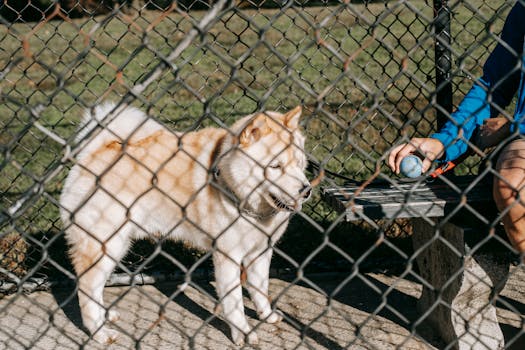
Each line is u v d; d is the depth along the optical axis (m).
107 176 3.13
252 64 8.96
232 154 2.95
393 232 4.00
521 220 2.18
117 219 3.15
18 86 8.55
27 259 3.79
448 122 2.75
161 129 3.32
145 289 3.59
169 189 3.17
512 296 3.21
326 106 6.51
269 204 3.02
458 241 2.48
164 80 7.45
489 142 2.56
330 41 9.14
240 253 3.01
